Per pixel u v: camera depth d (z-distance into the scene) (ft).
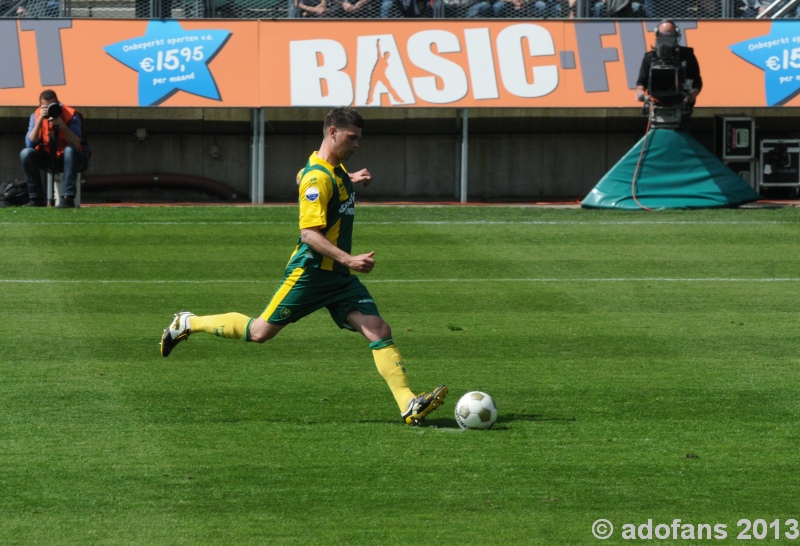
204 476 43.98
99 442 48.65
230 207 132.26
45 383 59.72
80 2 151.43
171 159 149.79
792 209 127.65
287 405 55.42
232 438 49.42
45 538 37.45
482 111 148.66
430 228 117.29
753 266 98.68
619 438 49.55
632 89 135.33
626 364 64.85
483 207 131.54
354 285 52.11
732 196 127.85
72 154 127.54
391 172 150.20
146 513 39.86
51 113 125.18
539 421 52.49
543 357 66.80
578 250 105.70
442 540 37.47
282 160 149.38
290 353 67.72
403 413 51.44
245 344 70.18
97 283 91.50
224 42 136.36
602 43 135.95
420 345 70.08
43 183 139.85
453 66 135.95
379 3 145.59
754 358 66.39
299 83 135.64
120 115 147.74
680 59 127.34
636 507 40.70
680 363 65.00
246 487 42.68
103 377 61.16
